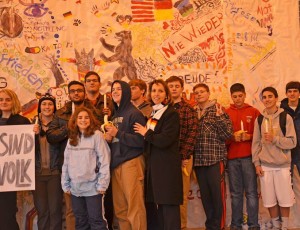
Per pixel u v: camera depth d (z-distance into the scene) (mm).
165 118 3883
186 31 5188
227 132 4512
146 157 3986
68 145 4004
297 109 4773
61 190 4383
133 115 4023
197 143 4566
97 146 3941
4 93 4305
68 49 5016
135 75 5113
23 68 4934
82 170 3896
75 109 4254
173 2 5184
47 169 4367
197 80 5184
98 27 5066
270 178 4547
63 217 4785
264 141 4547
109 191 4375
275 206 4609
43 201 4363
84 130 3967
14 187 4211
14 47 4918
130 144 3939
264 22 5270
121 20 5113
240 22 5254
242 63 5238
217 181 4500
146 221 4152
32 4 4965
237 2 5254
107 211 4398
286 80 5266
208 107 4645
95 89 4512
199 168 4645
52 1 5000
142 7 5148
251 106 4887
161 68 5148
